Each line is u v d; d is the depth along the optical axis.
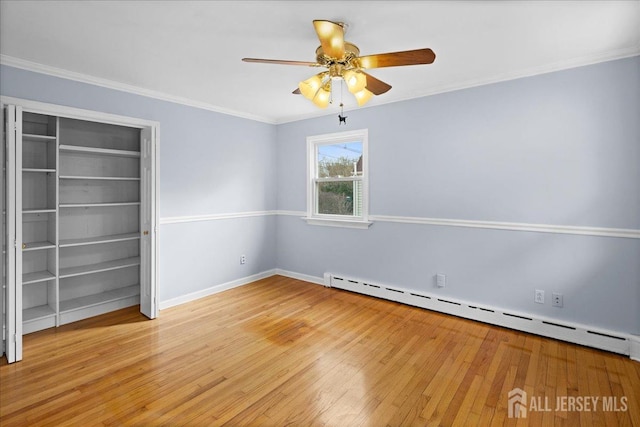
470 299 3.21
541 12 1.90
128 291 3.66
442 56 2.52
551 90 2.72
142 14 1.92
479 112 3.08
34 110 2.63
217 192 4.01
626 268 2.49
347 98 3.60
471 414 1.86
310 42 2.29
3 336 2.46
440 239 3.37
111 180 3.58
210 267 3.97
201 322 3.15
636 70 2.40
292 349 2.61
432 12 1.90
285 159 4.69
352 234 4.06
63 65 2.69
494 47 2.37
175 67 2.74
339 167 4.23
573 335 2.68
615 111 2.48
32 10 1.88
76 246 3.38
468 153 3.16
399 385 2.13
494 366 2.35
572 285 2.71
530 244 2.88
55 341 2.74
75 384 2.13
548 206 2.78
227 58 2.56
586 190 2.62
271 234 4.79
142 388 2.09
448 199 3.30
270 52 2.46
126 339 2.78
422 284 3.51
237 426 1.77
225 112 4.05
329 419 1.82
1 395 2.01
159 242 3.38
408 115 3.52
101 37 2.21
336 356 2.50
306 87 2.24
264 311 3.44
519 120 2.88
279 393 2.05
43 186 3.15
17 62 2.54
